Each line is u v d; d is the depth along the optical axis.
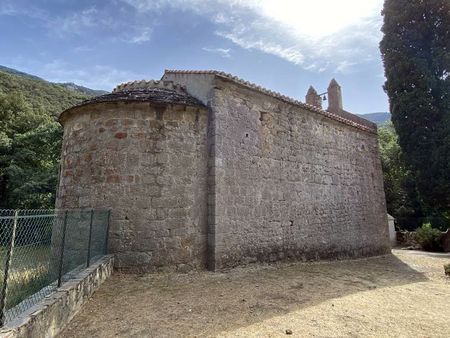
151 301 5.25
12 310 3.16
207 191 7.86
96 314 4.61
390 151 29.31
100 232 6.51
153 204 7.25
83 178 7.62
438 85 16.48
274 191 9.27
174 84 8.96
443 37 16.58
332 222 11.19
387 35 18.06
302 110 10.68
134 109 7.57
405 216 27.53
